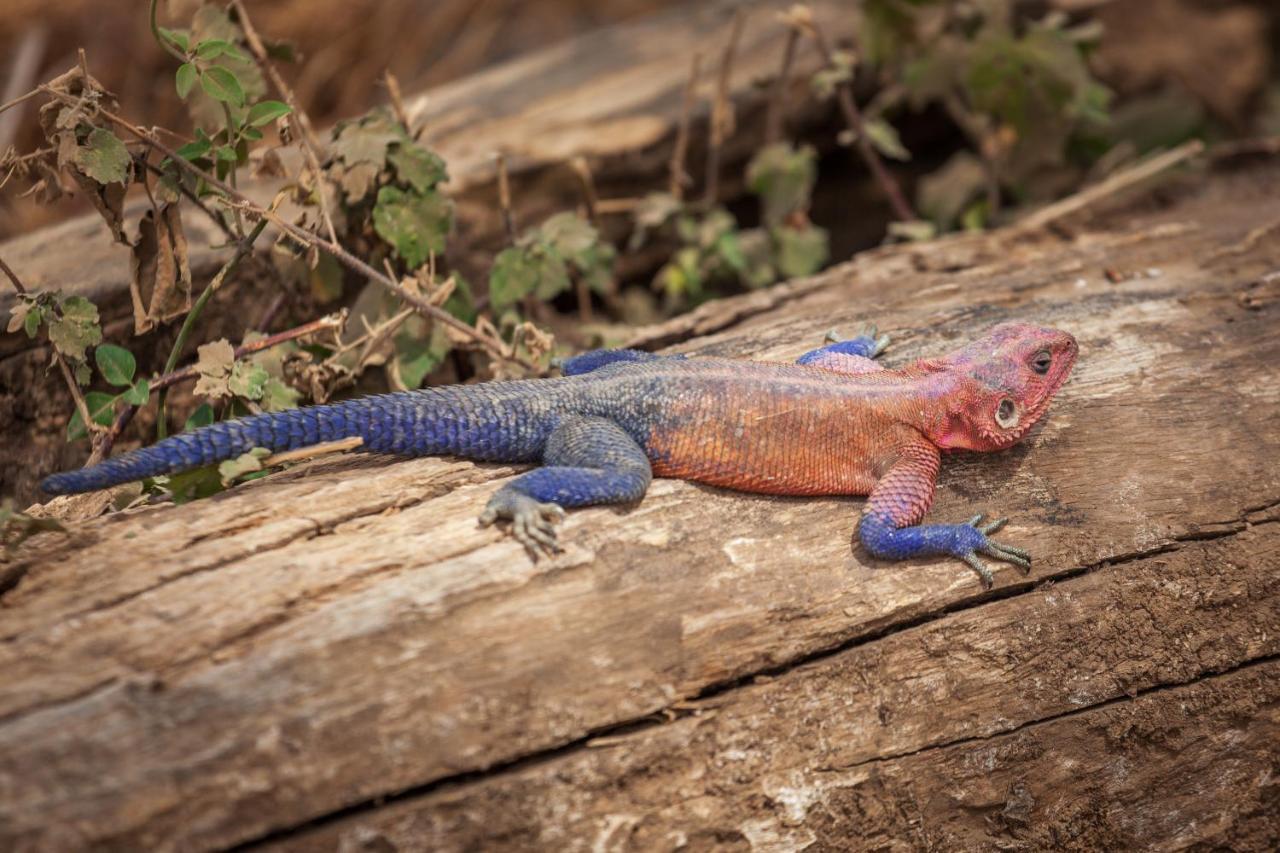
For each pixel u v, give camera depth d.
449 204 5.16
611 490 3.72
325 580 3.45
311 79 9.85
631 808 3.45
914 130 8.32
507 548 3.61
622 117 7.24
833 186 8.31
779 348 4.95
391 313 5.10
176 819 3.01
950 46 7.02
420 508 3.78
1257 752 4.25
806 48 7.98
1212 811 4.24
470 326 5.25
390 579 3.48
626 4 11.55
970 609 3.91
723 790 3.55
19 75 8.39
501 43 10.98
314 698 3.21
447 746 3.27
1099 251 5.81
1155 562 4.15
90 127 4.11
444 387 4.06
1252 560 4.24
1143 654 4.08
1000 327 4.27
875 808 3.74
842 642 3.75
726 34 8.41
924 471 4.01
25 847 2.89
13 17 9.00
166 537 3.57
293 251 4.83
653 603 3.60
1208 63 9.27
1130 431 4.45
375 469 3.97
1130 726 4.05
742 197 7.79
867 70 7.88
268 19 9.70
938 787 3.83
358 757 3.19
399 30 10.29
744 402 3.96
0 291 5.06
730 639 3.62
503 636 3.43
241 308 5.42
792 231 6.85
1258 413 4.58
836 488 4.03
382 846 3.19
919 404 4.04
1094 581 4.07
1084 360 4.73
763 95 7.52
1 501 4.86
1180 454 4.41
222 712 3.13
